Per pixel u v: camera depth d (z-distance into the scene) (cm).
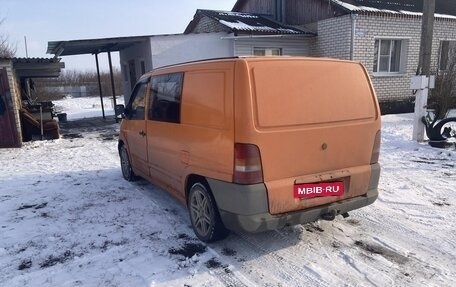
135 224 423
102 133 1238
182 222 425
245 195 300
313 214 326
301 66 323
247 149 297
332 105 333
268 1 1755
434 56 1458
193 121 358
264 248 354
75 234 402
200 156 349
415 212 430
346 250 344
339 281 294
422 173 584
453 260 321
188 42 1308
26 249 370
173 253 350
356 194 354
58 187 594
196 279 304
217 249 355
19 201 527
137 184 592
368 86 363
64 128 1406
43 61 1135
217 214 346
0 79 955
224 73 317
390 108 1409
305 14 1495
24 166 767
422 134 809
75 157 845
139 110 508
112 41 1217
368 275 301
